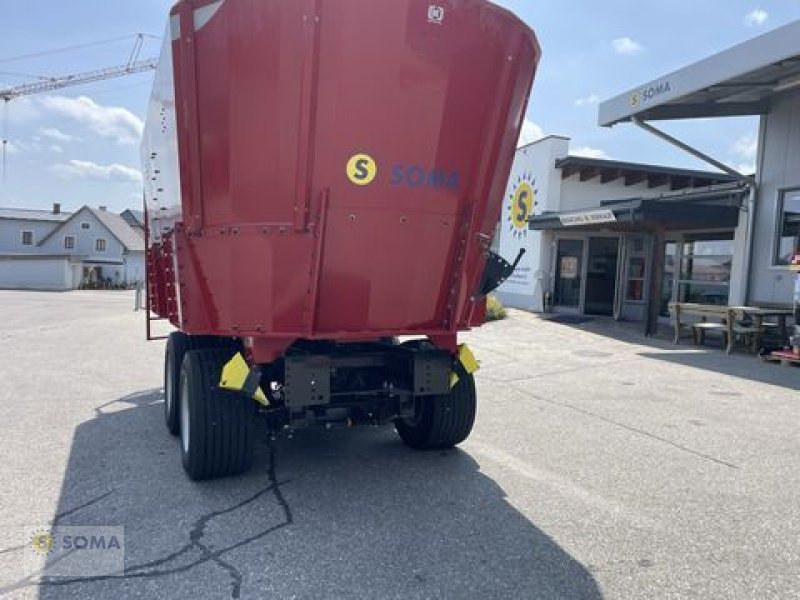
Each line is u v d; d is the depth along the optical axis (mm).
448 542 3783
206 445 4559
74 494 4488
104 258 66250
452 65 4188
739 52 10086
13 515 4105
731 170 13031
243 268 4180
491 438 6074
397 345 5141
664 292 16844
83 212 66188
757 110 12820
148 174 6074
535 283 19562
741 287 13227
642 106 12297
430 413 5422
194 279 4418
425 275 4500
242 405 4621
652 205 12852
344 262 4230
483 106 4398
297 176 4004
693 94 12078
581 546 3758
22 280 55250
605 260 18688
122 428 6316
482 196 4578
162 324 17875
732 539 3881
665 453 5633
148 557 3543
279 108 3930
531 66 4641
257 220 4098
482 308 5082
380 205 4191
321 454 5516
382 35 3938
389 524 4031
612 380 9141
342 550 3658
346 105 3973
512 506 4363
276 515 4148
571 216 15719
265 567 3445
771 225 12625
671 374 9641
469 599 3152
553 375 9523
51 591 3170
